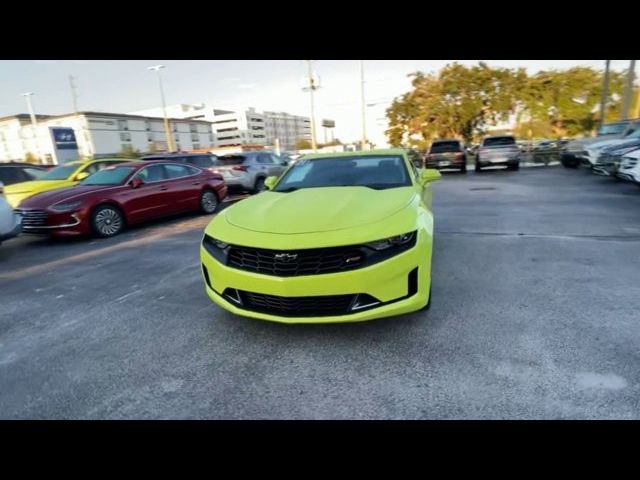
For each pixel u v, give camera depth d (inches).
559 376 86.2
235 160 492.1
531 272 153.9
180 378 94.5
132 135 2984.7
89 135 2679.6
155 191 302.8
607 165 408.2
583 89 1029.8
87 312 139.1
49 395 90.5
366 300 98.0
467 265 166.9
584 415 74.8
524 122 1093.8
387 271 96.8
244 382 91.3
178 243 242.1
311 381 89.9
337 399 83.5
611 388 81.5
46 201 256.8
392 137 1205.7
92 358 106.3
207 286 119.3
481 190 426.6
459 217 279.1
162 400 86.8
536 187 421.1
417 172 176.2
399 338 105.8
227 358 101.9
